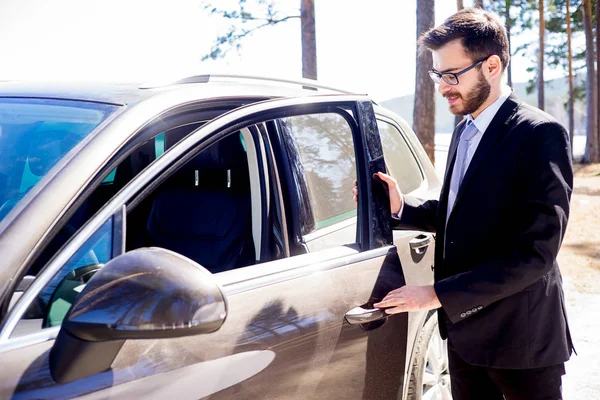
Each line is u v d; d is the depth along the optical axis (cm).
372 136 260
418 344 279
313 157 253
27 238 152
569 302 656
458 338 236
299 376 198
